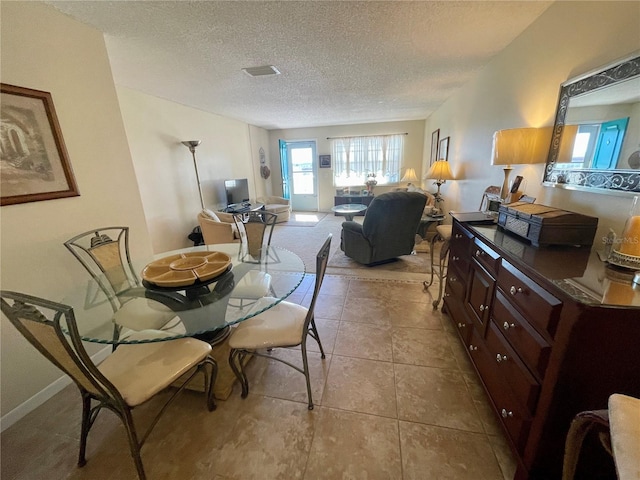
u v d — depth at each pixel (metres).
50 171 1.64
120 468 1.21
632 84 1.11
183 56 2.38
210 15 1.75
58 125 1.67
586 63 1.42
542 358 0.93
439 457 1.21
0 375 1.43
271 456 1.24
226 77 2.97
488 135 2.72
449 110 4.17
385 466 1.19
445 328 2.13
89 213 1.89
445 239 2.22
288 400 1.53
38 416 1.49
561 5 1.61
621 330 0.79
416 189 5.52
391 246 3.36
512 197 1.79
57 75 1.67
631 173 1.12
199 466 1.21
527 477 1.02
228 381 1.61
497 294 1.29
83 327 1.32
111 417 1.46
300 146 7.41
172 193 4.13
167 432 1.36
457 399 1.50
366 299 2.62
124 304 1.48
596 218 1.21
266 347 1.41
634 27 1.15
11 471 1.22
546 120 1.77
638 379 0.83
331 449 1.26
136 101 3.47
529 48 1.97
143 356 1.29
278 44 2.20
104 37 1.98
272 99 4.00
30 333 0.93
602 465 0.94
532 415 1.00
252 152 6.48
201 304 1.47
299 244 4.51
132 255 2.21
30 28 1.53
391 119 6.27
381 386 1.61
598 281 0.90
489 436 1.30
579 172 1.43
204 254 1.85
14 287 1.52
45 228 1.64
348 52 2.39
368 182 6.69
